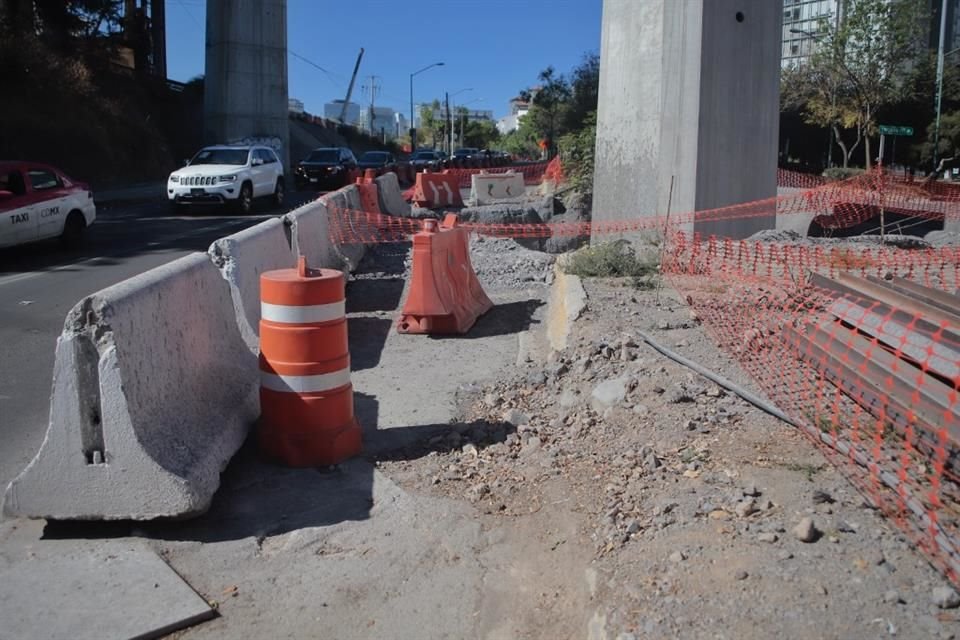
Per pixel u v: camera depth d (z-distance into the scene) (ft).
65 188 50.21
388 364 24.53
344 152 115.75
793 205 62.03
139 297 14.48
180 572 12.75
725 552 11.32
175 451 14.01
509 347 26.45
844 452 14.37
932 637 9.17
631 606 10.48
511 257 42.88
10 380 23.04
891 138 147.54
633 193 42.11
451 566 13.05
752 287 28.14
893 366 16.51
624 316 24.73
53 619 11.27
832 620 9.57
